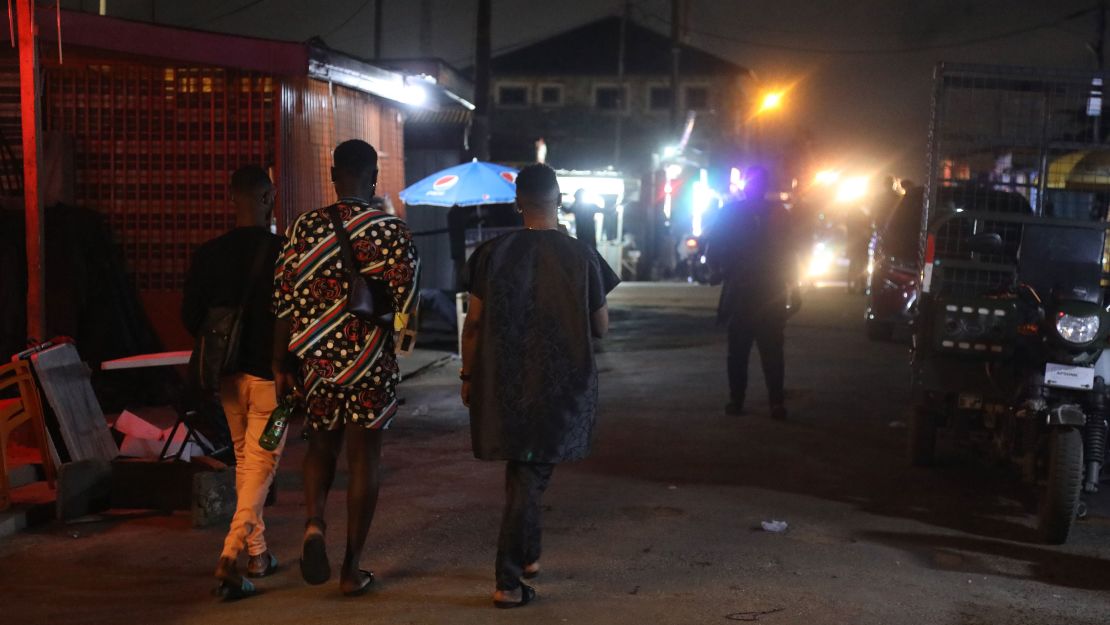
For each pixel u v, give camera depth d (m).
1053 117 7.76
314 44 10.48
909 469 7.78
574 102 55.31
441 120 16.28
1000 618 4.75
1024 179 7.93
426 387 11.27
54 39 9.23
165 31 9.69
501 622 4.49
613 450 8.27
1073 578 5.40
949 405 7.54
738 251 9.51
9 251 9.06
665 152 33.81
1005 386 6.73
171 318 10.72
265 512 6.38
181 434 7.64
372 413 4.71
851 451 8.34
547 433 4.59
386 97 12.68
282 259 4.76
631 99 54.94
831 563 5.51
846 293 24.66
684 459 7.99
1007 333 6.68
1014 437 6.62
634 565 5.40
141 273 10.73
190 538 5.85
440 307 14.77
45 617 4.60
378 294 4.70
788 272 9.46
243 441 5.10
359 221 4.70
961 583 5.25
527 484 4.69
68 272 9.19
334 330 4.67
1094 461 6.35
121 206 10.69
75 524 6.10
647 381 11.72
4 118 10.06
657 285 28.52
